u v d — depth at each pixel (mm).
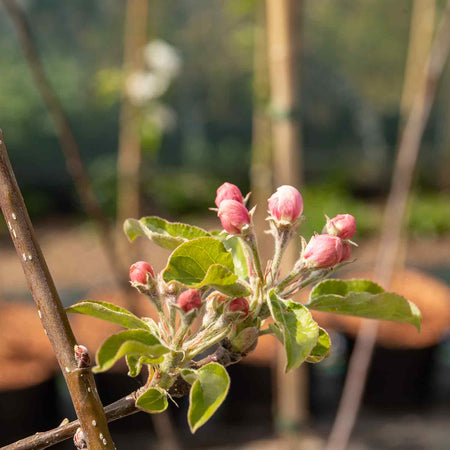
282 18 2715
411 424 5262
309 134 19484
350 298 1096
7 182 858
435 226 12453
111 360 820
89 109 16734
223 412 5238
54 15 15734
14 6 2541
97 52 16406
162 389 942
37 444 921
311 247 990
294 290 1009
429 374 5496
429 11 3650
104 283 10000
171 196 14945
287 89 2756
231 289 936
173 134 18266
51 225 14203
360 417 5391
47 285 863
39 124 16297
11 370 4582
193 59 16969
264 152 4090
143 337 867
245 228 969
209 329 980
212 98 18016
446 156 17016
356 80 17703
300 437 3229
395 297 1096
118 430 4996
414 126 2920
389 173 18312
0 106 16203
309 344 907
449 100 16969
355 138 19625
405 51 16656
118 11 16125
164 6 15969
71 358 857
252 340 974
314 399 5320
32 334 4879
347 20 16375
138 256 4137
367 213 14086
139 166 3908
